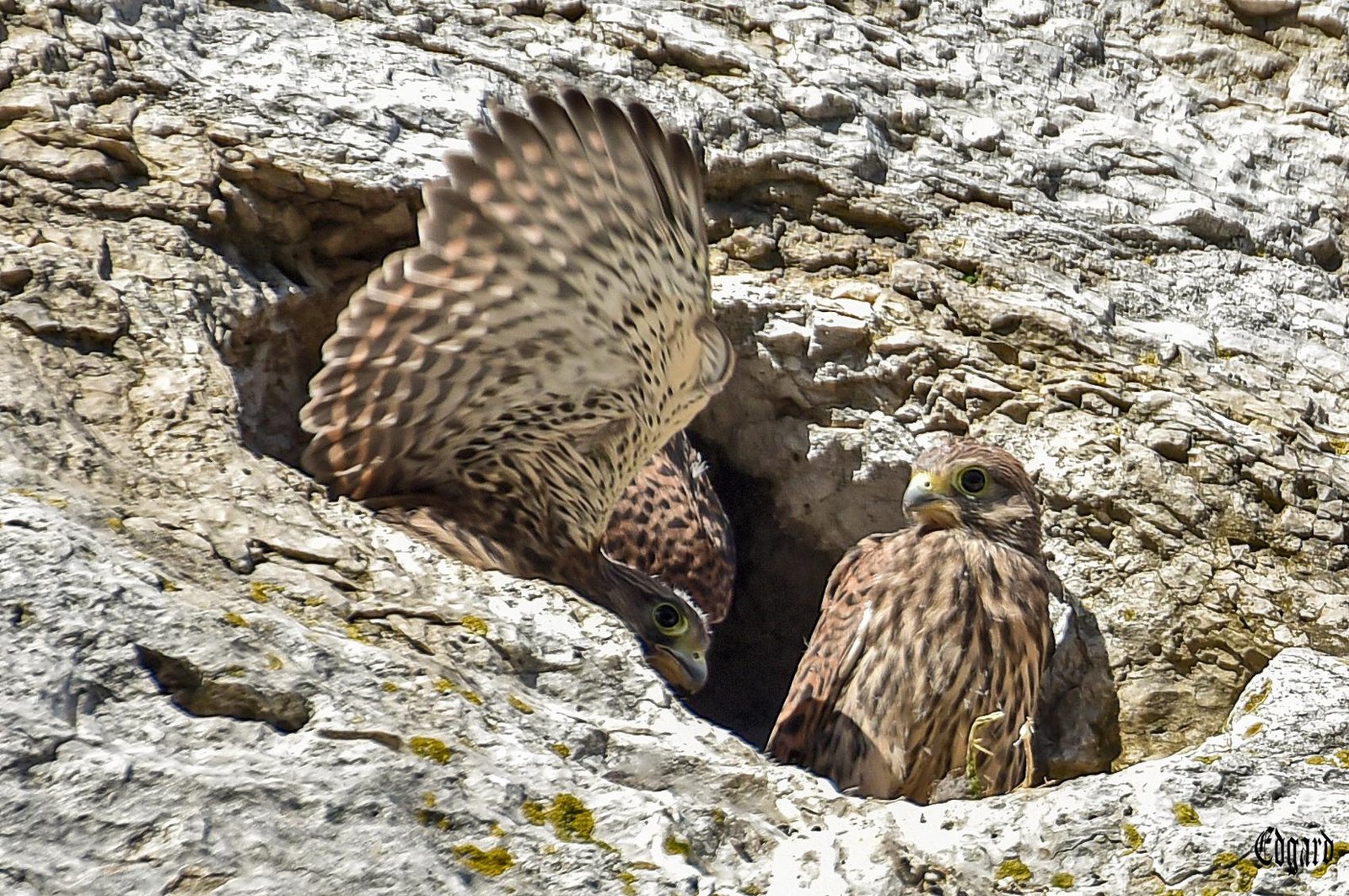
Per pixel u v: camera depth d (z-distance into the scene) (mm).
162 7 10992
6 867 5082
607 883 5617
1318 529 11820
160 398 7938
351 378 8680
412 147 10828
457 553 8766
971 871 6078
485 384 8711
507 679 6730
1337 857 5957
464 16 12484
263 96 10688
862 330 11984
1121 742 11023
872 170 13008
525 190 7898
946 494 10719
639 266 7926
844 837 6195
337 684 6137
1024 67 14414
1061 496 11695
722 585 11945
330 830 5492
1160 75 14898
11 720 5461
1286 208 14250
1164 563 11531
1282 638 11242
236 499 7344
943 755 10055
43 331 8102
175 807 5395
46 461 7160
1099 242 13391
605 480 9242
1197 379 12586
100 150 9656
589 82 12406
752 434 12070
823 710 10266
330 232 10445
